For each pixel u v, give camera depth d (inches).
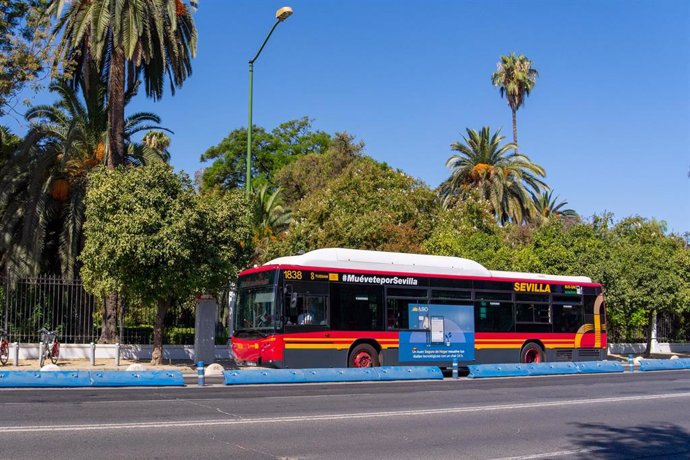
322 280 819.4
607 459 383.6
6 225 1105.4
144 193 895.7
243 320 832.9
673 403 634.8
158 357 970.1
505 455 386.0
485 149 2106.3
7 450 346.0
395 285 872.3
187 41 1188.5
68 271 1117.1
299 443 396.2
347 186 1541.6
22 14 1029.2
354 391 680.4
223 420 461.7
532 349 993.5
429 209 1579.7
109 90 1130.7
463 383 802.8
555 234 1521.9
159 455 348.2
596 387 777.6
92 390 636.1
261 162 2657.5
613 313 1504.7
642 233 1712.6
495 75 2682.1
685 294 1443.2
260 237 1610.5
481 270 957.2
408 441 417.4
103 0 1058.1
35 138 1133.1
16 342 935.0
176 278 902.4
